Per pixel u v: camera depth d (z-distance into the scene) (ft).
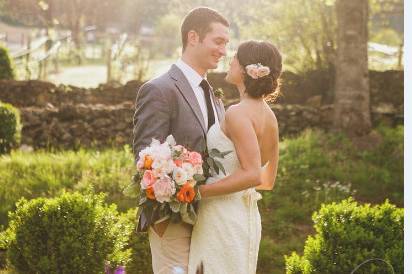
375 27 70.49
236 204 12.61
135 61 54.19
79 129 42.24
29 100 45.65
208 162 12.41
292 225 27.89
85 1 99.25
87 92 46.37
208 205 12.58
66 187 30.22
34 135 41.83
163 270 12.91
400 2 63.10
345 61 39.60
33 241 18.89
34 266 18.81
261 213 29.12
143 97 13.11
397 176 33.37
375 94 46.39
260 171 12.28
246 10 54.70
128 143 42.27
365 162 35.50
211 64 13.41
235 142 12.48
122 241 19.66
